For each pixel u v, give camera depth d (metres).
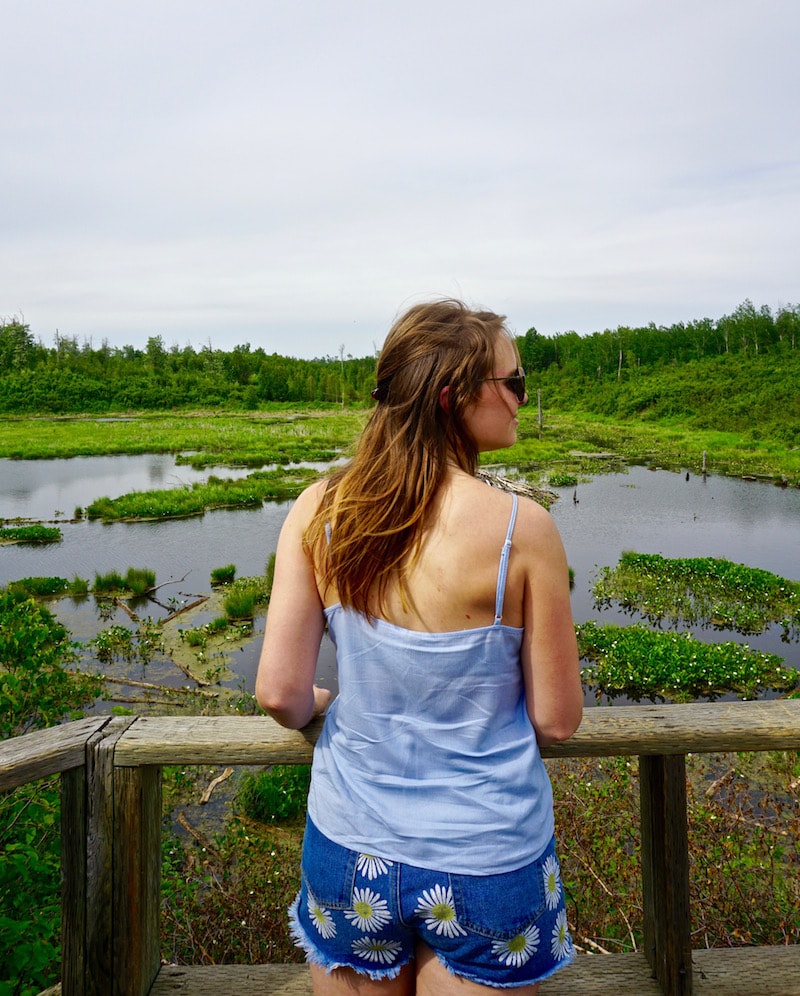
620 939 3.55
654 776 1.62
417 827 1.13
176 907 4.16
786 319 92.81
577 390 92.25
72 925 1.53
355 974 1.22
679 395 73.00
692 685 10.33
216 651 11.88
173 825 6.36
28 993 2.59
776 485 32.16
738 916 3.59
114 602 15.10
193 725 1.54
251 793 6.60
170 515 26.06
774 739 1.54
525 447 45.50
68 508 27.77
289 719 1.28
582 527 23.16
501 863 1.12
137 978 1.54
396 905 1.13
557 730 1.19
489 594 1.13
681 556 19.22
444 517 1.15
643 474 35.78
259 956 3.82
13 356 104.75
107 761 1.49
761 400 63.44
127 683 10.42
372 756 1.18
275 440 53.06
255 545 21.03
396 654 1.16
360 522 1.16
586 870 3.99
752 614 13.68
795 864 4.23
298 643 1.25
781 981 1.64
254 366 120.19
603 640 11.60
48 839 3.41
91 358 113.50
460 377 1.19
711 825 4.46
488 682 1.15
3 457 45.50
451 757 1.15
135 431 61.94
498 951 1.12
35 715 5.00
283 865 5.06
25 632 5.00
